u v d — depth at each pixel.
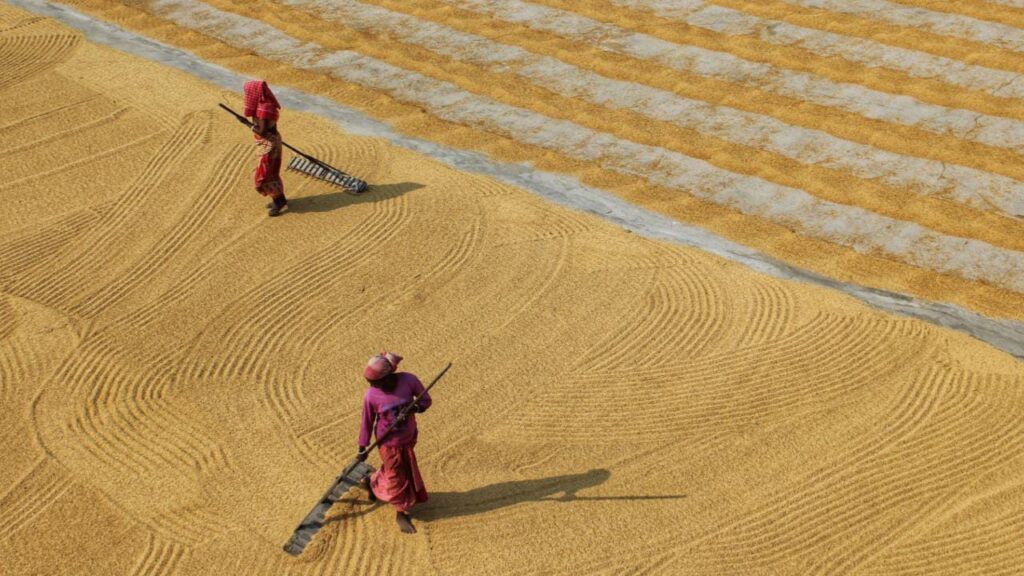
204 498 7.20
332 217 10.94
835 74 13.81
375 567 6.63
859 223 10.98
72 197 11.37
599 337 9.01
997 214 10.99
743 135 12.67
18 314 9.34
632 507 7.11
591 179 11.86
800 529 6.93
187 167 11.91
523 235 10.64
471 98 13.73
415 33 15.57
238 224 10.84
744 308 9.42
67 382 8.41
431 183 11.65
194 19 16.17
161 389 8.34
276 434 7.81
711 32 15.16
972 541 6.81
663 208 11.27
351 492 7.22
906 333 9.05
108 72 14.35
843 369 8.56
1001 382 8.39
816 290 9.80
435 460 7.59
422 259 10.20
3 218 10.98
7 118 13.11
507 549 6.77
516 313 9.37
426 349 8.89
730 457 7.60
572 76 14.20
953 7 15.22
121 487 7.32
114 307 9.48
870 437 7.78
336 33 15.59
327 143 12.55
